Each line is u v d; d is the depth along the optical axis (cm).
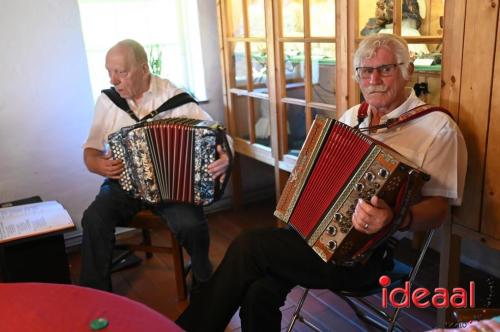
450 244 171
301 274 159
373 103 160
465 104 156
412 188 132
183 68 313
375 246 141
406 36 190
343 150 143
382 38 157
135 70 214
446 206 152
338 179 143
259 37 257
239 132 301
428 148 151
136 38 294
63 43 257
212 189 196
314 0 220
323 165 148
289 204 159
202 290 168
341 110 213
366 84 160
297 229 156
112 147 204
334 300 217
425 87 190
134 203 216
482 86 149
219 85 308
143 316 100
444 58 160
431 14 195
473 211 160
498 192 151
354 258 143
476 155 156
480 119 152
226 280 162
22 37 247
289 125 254
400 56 155
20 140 257
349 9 198
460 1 151
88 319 99
